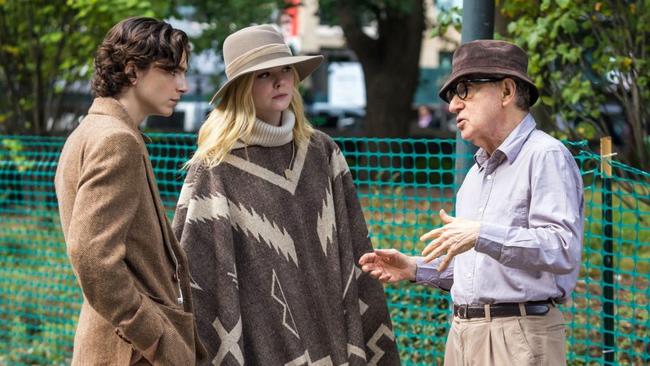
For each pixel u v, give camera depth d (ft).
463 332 11.18
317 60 12.41
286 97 12.13
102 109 10.19
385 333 12.64
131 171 9.71
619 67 18.38
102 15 27.43
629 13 18.47
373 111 56.08
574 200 10.55
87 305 10.43
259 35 12.07
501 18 20.61
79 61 29.43
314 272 12.23
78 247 9.37
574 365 16.84
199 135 12.23
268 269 11.94
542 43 19.13
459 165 14.56
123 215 9.59
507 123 11.10
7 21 30.22
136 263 9.96
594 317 18.74
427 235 10.59
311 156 12.59
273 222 12.01
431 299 18.01
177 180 20.47
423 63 98.89
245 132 11.97
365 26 55.67
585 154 13.94
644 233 21.22
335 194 12.66
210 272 11.79
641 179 18.92
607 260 13.50
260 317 11.93
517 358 10.74
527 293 10.71
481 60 11.01
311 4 54.08
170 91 10.49
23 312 22.04
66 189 9.96
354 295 12.39
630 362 15.14
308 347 12.03
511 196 10.81
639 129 18.85
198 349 10.93
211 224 11.87
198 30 43.98
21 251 23.17
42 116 30.86
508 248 10.22
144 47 10.18
